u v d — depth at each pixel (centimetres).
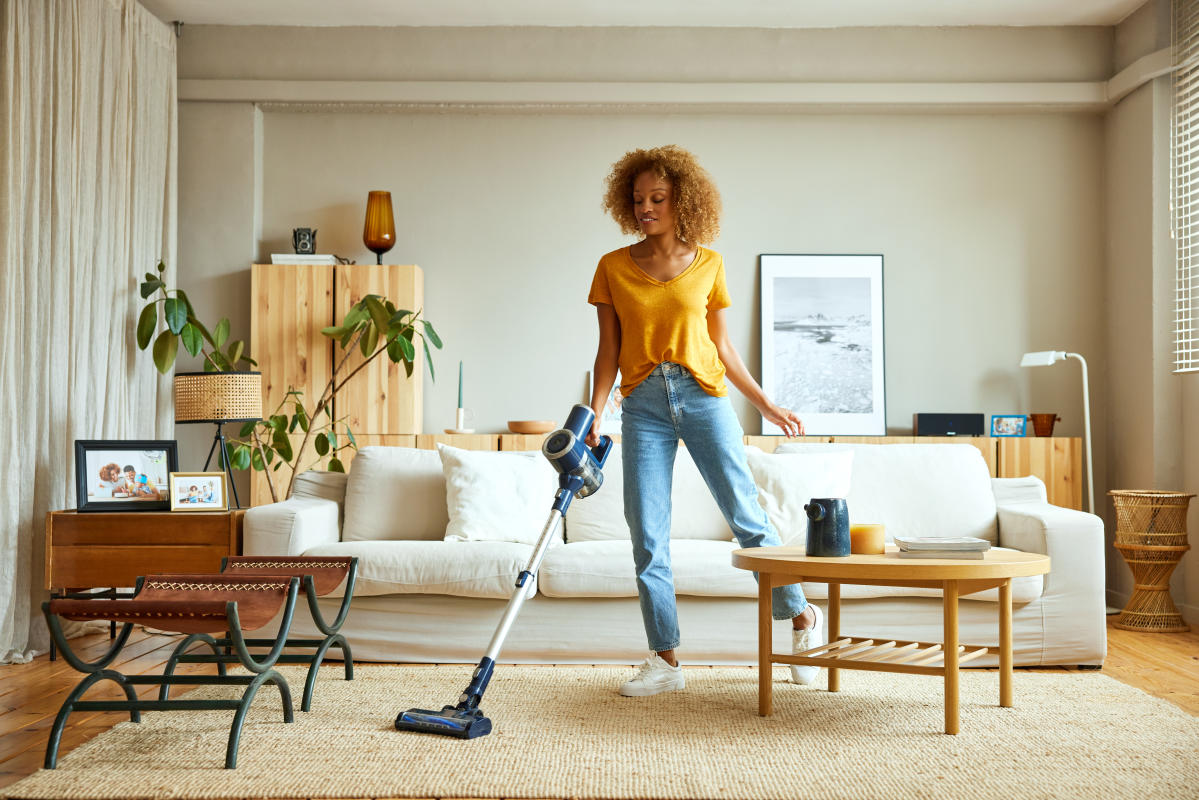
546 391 483
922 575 206
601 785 177
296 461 446
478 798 173
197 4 459
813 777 181
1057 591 291
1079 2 450
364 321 442
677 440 251
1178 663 309
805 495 325
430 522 337
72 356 364
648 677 249
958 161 485
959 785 177
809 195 485
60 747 208
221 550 310
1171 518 382
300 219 489
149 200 437
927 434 452
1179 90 426
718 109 480
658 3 455
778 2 453
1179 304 425
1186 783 178
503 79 480
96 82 388
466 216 488
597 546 311
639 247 255
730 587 288
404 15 471
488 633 297
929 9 460
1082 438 476
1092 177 483
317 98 476
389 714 229
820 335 479
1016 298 482
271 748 200
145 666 304
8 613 320
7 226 329
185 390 396
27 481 338
